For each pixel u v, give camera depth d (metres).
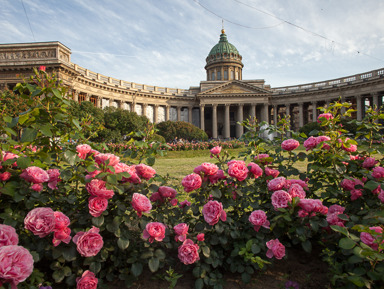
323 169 4.17
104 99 66.50
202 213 3.64
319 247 4.45
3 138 3.41
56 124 3.71
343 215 3.47
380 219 3.06
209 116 83.19
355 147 4.40
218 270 3.72
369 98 67.94
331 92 67.75
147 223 3.44
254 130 5.31
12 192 3.06
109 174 3.18
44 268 3.74
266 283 3.54
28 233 3.14
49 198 3.50
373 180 3.94
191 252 3.31
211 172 3.73
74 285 3.36
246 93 72.62
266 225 3.59
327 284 3.44
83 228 3.34
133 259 3.33
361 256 2.66
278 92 77.44
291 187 3.68
